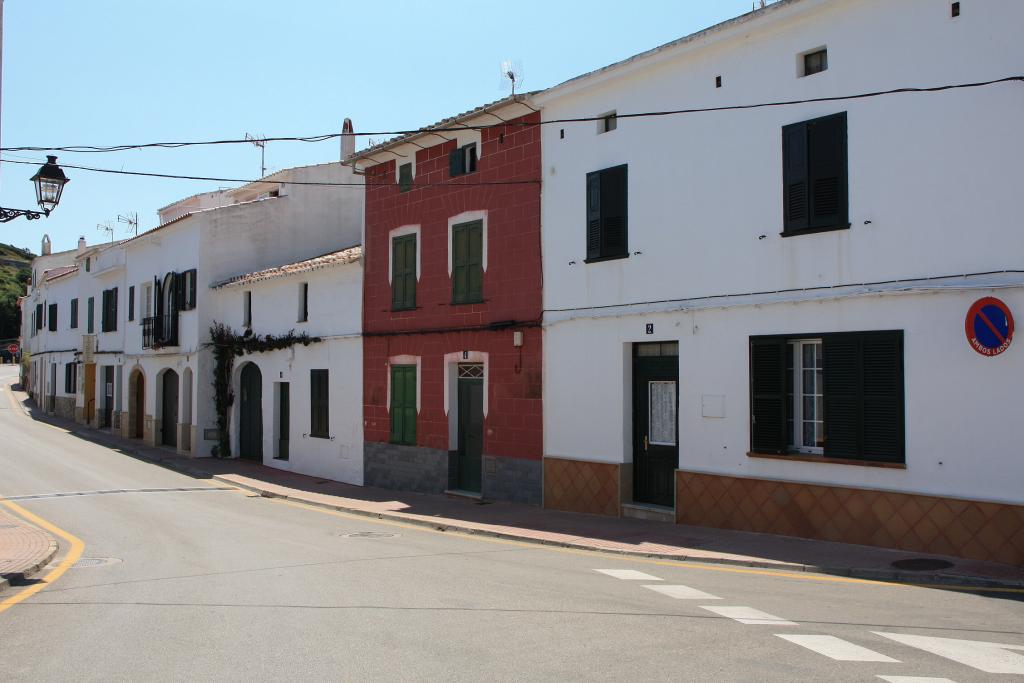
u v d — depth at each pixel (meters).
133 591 9.52
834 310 11.52
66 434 36.09
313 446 23.16
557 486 15.77
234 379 27.31
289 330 24.42
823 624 7.47
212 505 18.05
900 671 6.07
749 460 12.56
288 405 24.84
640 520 14.09
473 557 11.44
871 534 11.04
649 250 14.17
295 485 21.17
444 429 18.62
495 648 6.77
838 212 11.52
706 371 13.20
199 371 27.69
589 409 15.23
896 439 10.83
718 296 13.04
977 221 10.20
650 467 14.47
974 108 10.25
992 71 10.11
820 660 6.34
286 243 29.27
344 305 22.00
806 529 11.77
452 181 18.48
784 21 12.15
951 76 10.47
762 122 12.50
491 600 8.58
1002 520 9.83
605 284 14.96
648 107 14.27
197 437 27.62
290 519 15.92
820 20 11.81
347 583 9.62
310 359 23.42
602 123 15.20
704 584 9.40
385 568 10.57
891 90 11.00
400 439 19.94
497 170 17.31
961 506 10.18
